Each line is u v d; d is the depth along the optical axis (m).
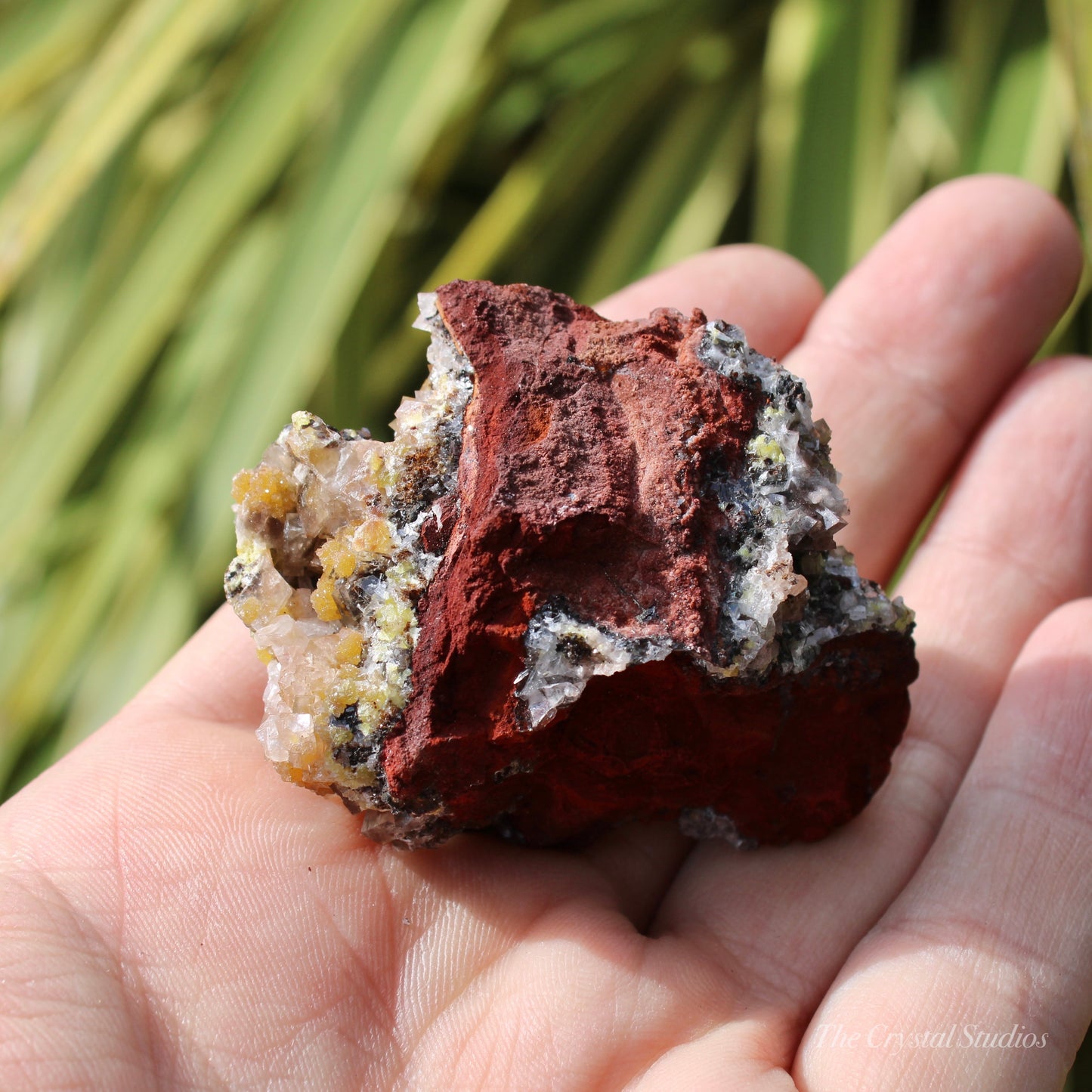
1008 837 0.20
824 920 0.20
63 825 0.19
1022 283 0.23
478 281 0.20
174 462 0.26
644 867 0.21
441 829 0.20
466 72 0.26
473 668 0.19
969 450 0.24
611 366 0.20
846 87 0.26
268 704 0.20
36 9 0.28
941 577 0.22
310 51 0.26
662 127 0.28
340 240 0.25
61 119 0.26
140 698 0.21
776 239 0.26
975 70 0.27
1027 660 0.21
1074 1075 0.23
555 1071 0.19
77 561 0.27
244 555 0.20
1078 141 0.24
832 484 0.20
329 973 0.19
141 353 0.26
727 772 0.20
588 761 0.20
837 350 0.24
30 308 0.28
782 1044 0.19
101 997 0.18
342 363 0.26
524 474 0.19
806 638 0.20
